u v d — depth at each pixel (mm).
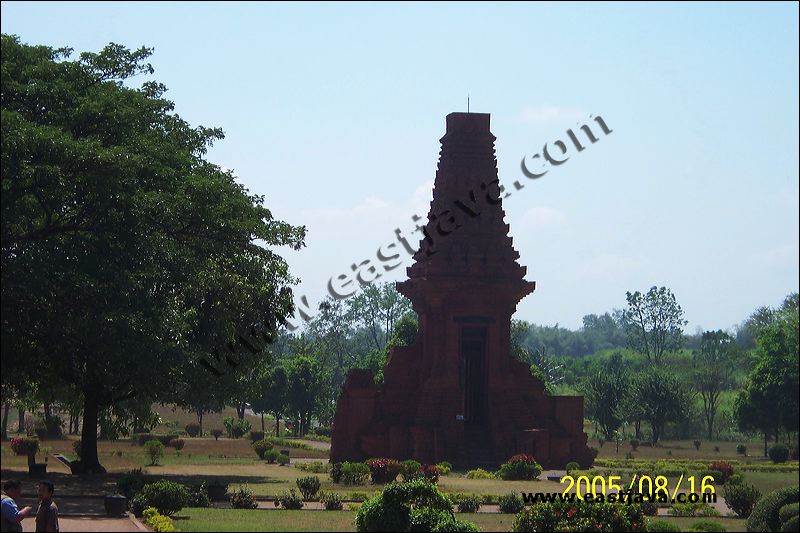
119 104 40656
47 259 37969
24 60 39375
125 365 41281
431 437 60406
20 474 47250
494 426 61438
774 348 38812
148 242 40312
